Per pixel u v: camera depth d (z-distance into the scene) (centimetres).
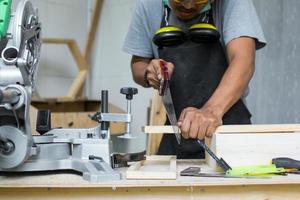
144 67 141
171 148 134
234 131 89
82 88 273
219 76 127
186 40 117
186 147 125
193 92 129
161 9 132
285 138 87
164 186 70
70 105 251
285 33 188
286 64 188
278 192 73
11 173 81
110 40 273
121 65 268
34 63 89
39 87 255
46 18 256
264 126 88
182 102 130
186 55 127
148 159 105
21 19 83
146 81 124
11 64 78
